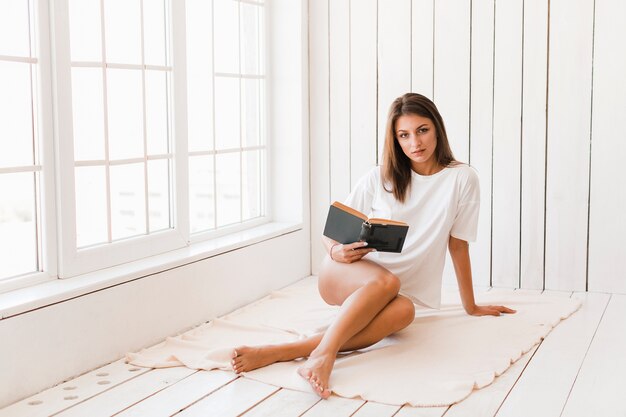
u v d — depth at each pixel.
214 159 3.69
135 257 3.12
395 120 2.88
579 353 2.81
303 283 4.12
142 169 3.18
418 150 2.85
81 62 2.85
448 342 2.88
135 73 3.11
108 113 3.00
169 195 3.38
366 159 4.20
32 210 2.73
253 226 4.07
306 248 4.29
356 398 2.40
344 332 2.54
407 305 2.76
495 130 3.92
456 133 4.00
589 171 3.77
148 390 2.51
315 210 4.32
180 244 3.39
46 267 2.74
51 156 2.73
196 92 3.68
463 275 3.15
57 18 2.69
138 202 3.18
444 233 2.96
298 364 2.68
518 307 3.45
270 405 2.36
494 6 3.86
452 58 3.96
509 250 3.95
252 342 3.01
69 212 2.79
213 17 3.65
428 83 4.03
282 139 4.24
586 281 3.82
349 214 2.74
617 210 3.73
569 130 3.78
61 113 2.73
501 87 3.88
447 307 3.42
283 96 4.21
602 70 3.70
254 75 4.07
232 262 3.52
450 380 2.49
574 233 3.82
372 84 4.14
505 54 3.86
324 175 4.29
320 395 2.39
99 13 2.92
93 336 2.72
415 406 2.32
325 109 4.25
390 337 2.97
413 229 2.99
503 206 3.94
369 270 2.75
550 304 3.49
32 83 2.69
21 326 2.44
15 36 2.64
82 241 2.93
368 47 4.13
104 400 2.43
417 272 3.00
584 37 3.71
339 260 2.83
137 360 2.80
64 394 2.49
